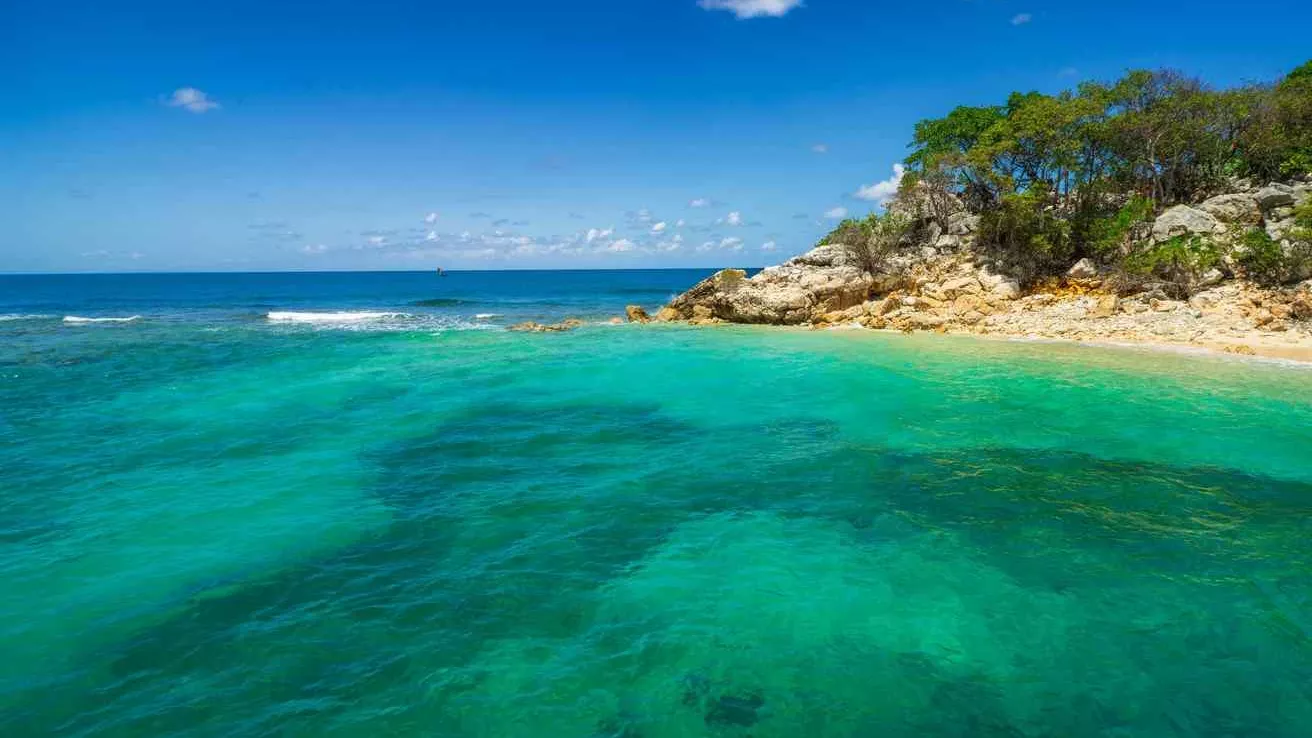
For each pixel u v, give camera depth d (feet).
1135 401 65.57
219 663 26.23
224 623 28.96
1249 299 103.65
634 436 57.21
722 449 53.42
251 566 34.06
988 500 42.73
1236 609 29.99
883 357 93.66
